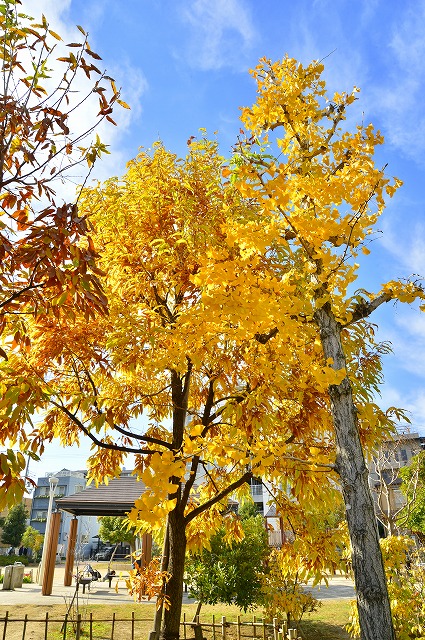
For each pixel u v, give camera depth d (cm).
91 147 286
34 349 404
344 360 312
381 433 424
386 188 304
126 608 1110
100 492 1466
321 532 529
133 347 404
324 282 306
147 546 1278
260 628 855
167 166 521
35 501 5538
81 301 294
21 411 298
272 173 293
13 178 268
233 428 433
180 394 578
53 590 1462
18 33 271
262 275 315
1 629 868
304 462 301
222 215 440
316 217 306
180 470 245
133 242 474
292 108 333
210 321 284
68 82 276
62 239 240
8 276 273
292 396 441
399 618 562
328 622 985
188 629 848
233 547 894
